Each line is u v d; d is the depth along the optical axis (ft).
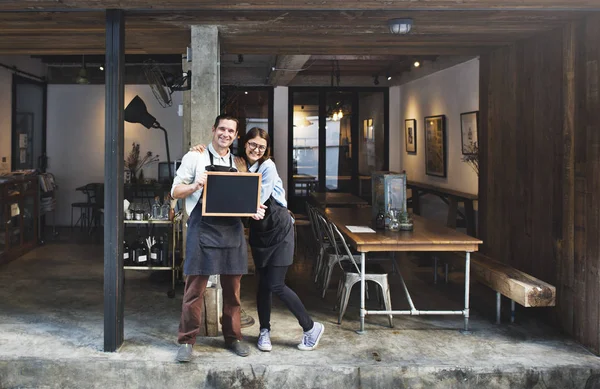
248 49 19.10
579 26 14.34
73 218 36.17
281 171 38.91
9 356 13.16
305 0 13.05
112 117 13.34
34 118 34.09
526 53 17.07
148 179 35.40
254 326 15.70
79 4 13.14
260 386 12.77
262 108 38.47
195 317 12.99
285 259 13.42
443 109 30.35
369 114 39.11
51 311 17.16
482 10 13.62
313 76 37.78
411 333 15.19
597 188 13.58
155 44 18.63
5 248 24.52
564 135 14.93
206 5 13.34
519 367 12.91
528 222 17.01
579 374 12.92
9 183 24.90
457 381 12.84
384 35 16.79
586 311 14.11
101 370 12.87
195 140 15.25
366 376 12.77
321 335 14.33
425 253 25.22
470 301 18.49
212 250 12.77
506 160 18.44
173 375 12.82
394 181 17.28
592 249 13.82
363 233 16.43
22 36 17.21
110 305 13.55
